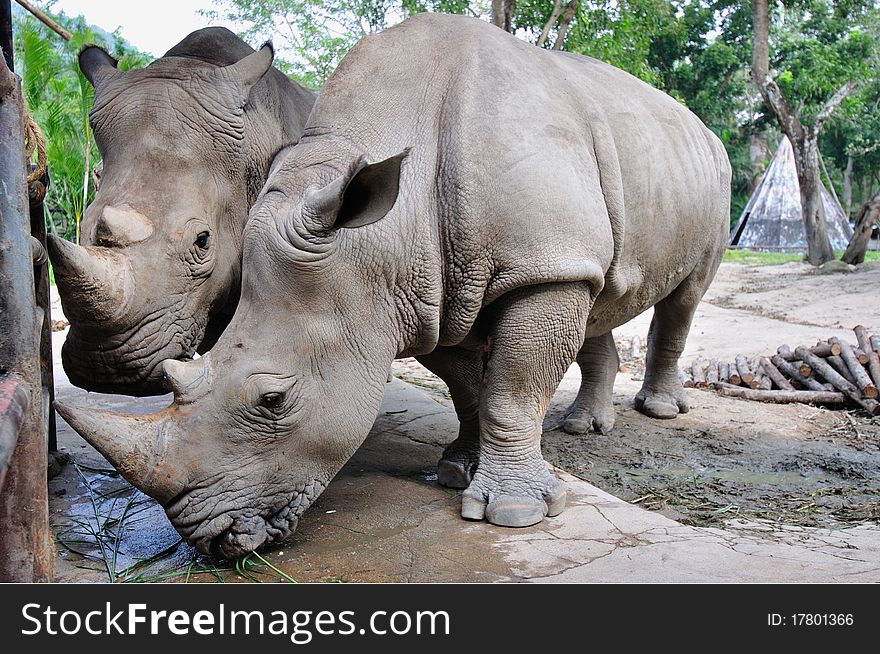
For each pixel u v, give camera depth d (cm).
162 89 443
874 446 625
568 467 566
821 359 791
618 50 1605
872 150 4431
